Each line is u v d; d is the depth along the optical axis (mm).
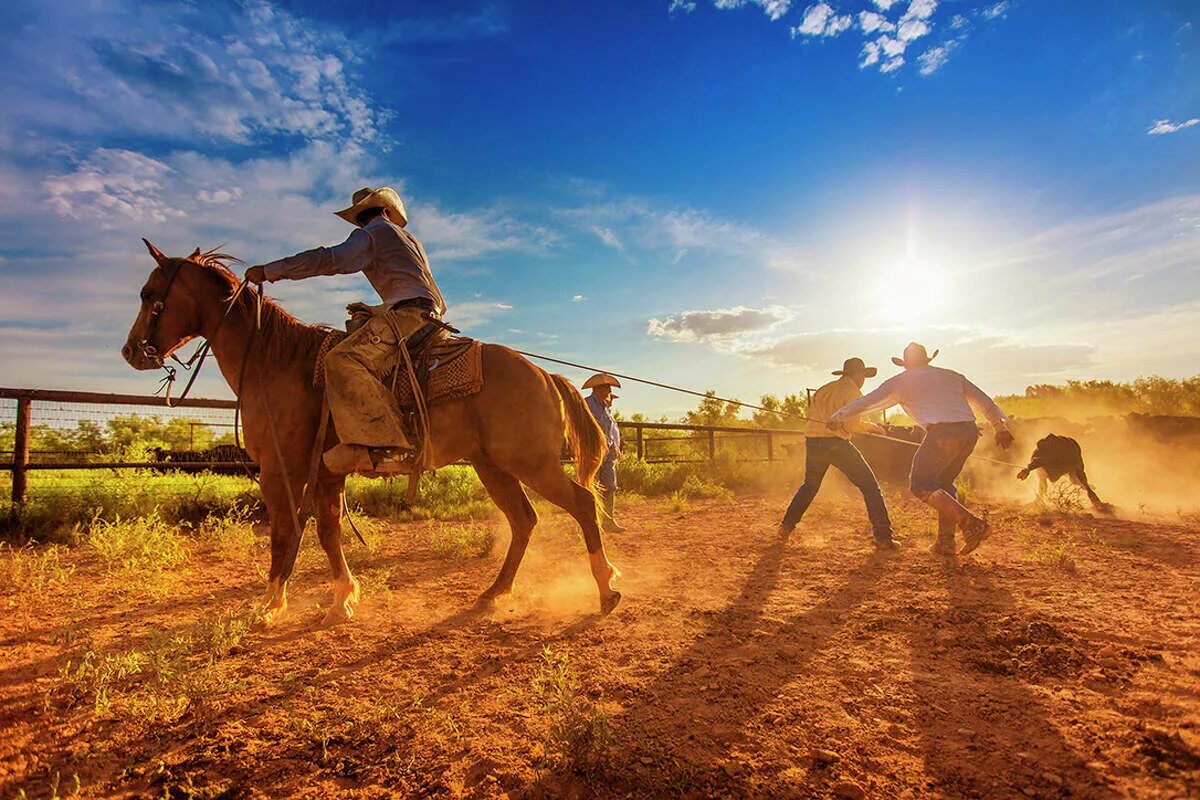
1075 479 8344
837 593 4496
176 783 2229
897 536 6660
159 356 4184
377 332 3986
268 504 4137
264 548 6555
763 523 8023
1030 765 2174
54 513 7250
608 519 7453
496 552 6273
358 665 3285
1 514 6898
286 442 4105
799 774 2180
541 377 4297
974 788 2066
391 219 4531
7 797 2158
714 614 4055
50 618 4152
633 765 2254
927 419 5645
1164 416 11250
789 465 14453
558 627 3875
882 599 4289
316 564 5723
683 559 5855
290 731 2574
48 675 3188
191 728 2619
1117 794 1978
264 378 4145
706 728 2533
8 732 2590
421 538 7176
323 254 3922
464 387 4027
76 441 11836
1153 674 2850
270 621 3930
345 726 2580
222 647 3373
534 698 2850
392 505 9180
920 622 3758
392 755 2373
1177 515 7656
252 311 4238
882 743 2375
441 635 3754
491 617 4109
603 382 7613
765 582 4887
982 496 10344
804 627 3768
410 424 4012
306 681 3080
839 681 2951
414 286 4223
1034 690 2754
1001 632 3471
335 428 3850
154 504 7895
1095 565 5004
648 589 4758
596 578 4188
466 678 3105
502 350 4297
